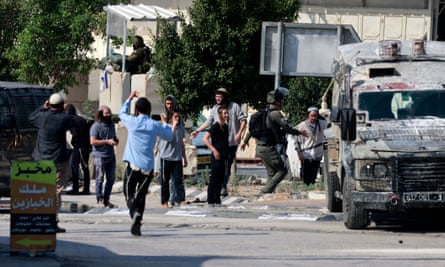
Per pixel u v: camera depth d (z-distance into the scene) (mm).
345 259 29672
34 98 46406
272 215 42250
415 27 125938
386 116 38188
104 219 41031
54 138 35281
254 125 48062
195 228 38438
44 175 27875
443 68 39938
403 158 35438
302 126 52688
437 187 35406
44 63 96000
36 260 27344
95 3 96438
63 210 45719
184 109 72125
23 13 99250
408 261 29453
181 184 45844
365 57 40844
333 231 37344
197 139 64500
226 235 35906
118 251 30766
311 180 53156
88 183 53875
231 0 71062
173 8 122375
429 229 38094
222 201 47938
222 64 71188
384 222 40031
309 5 126000
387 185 35688
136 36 76500
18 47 95750
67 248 31078
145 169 34531
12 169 27766
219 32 70688
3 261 27016
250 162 93562
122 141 63281
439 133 36781
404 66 40094
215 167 45375
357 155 36031
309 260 29328
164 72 71812
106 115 47281
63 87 97125
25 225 27859
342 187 39688
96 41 109188
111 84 72250
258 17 71750
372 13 126000
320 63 55375
